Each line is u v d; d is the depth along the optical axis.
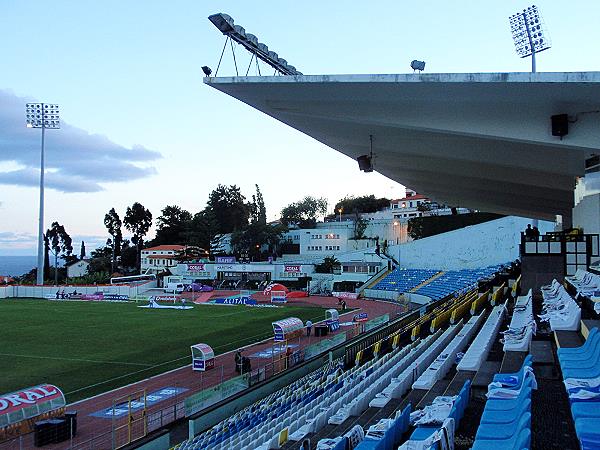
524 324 13.23
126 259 125.25
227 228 119.81
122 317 45.94
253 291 73.44
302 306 56.06
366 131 18.38
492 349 13.07
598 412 5.63
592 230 21.27
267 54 14.95
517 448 4.66
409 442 6.78
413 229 76.56
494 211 44.66
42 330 37.97
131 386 22.16
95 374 24.33
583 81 11.84
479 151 19.56
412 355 16.77
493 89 12.83
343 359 23.45
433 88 13.12
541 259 24.45
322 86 13.67
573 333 10.80
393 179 33.19
